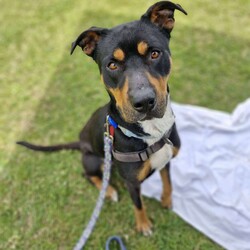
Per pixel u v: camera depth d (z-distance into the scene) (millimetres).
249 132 901
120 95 550
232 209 782
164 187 779
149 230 788
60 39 1283
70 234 812
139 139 613
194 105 1017
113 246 783
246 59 1102
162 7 574
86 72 1146
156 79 542
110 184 881
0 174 931
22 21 1388
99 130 715
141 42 542
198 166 860
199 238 772
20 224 838
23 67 1207
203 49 1153
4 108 1093
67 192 878
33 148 821
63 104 1072
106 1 1399
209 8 1292
